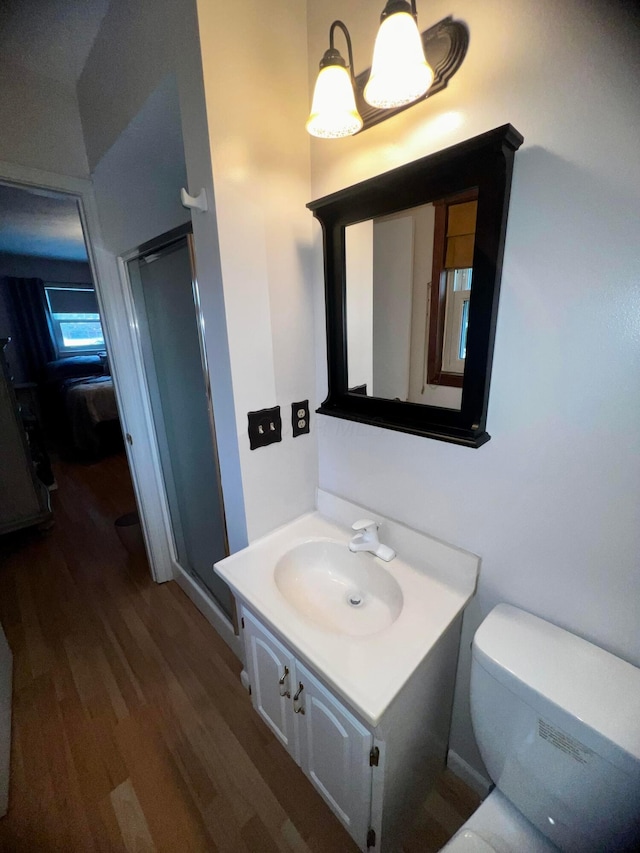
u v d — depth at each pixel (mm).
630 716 691
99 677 1599
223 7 861
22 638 1810
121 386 1841
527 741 781
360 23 917
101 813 1145
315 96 755
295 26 1013
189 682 1571
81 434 4129
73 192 1590
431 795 1187
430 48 790
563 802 756
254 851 1058
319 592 1185
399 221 919
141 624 1892
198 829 1104
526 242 751
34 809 1156
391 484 1166
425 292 916
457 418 915
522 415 831
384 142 938
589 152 650
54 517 2977
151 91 1046
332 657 816
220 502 1364
